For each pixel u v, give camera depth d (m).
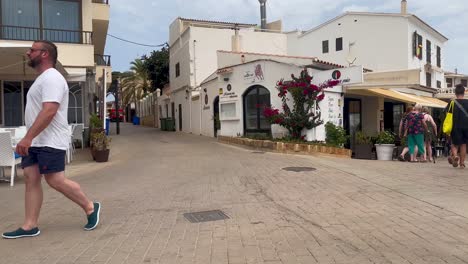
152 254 4.44
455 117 9.84
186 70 27.64
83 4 18.31
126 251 4.55
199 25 28.70
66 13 18.09
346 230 5.17
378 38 29.77
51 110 4.77
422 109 13.31
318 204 6.58
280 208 6.38
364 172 9.70
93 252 4.53
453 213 5.79
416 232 5.02
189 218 5.92
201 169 10.77
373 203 6.54
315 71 14.95
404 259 4.16
